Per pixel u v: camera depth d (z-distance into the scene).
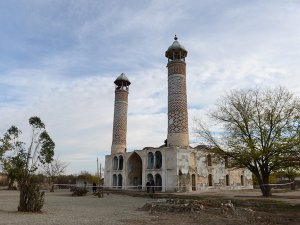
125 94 57.00
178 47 48.22
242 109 31.39
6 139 26.36
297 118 29.12
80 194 40.66
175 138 45.19
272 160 29.48
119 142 54.81
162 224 15.53
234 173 52.19
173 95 46.62
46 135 29.31
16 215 18.19
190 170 44.38
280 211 20.48
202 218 17.86
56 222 15.48
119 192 44.56
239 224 15.76
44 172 57.56
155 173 45.84
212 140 32.50
